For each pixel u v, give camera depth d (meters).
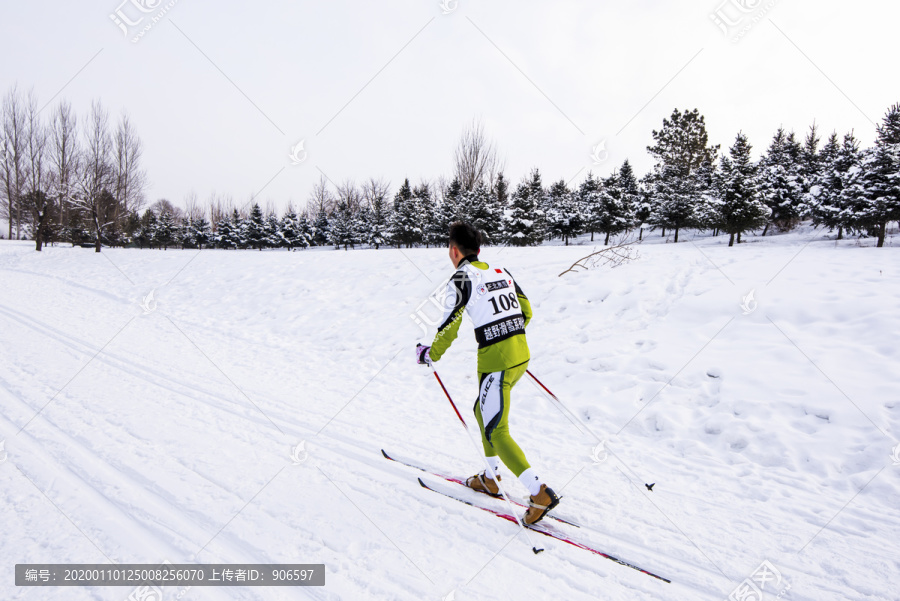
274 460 3.58
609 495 3.13
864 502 2.96
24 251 23.75
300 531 2.71
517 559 2.48
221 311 9.68
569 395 4.88
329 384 5.52
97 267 16.06
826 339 4.89
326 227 38.22
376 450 3.79
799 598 2.18
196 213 65.25
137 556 2.45
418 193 36.91
